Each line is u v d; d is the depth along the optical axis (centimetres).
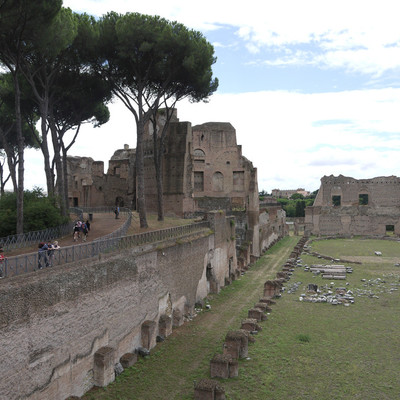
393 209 8381
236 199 5694
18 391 1240
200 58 3116
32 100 3341
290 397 1534
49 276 1412
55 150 3192
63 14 2369
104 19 3011
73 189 6888
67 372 1477
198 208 5347
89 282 1620
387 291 3259
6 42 2169
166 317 2283
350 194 8719
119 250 1898
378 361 1862
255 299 3108
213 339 2195
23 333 1270
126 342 1900
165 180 4894
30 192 2950
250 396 1541
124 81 3228
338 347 2034
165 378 1716
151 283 2180
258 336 2195
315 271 4141
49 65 2952
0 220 2480
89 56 2977
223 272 3756
